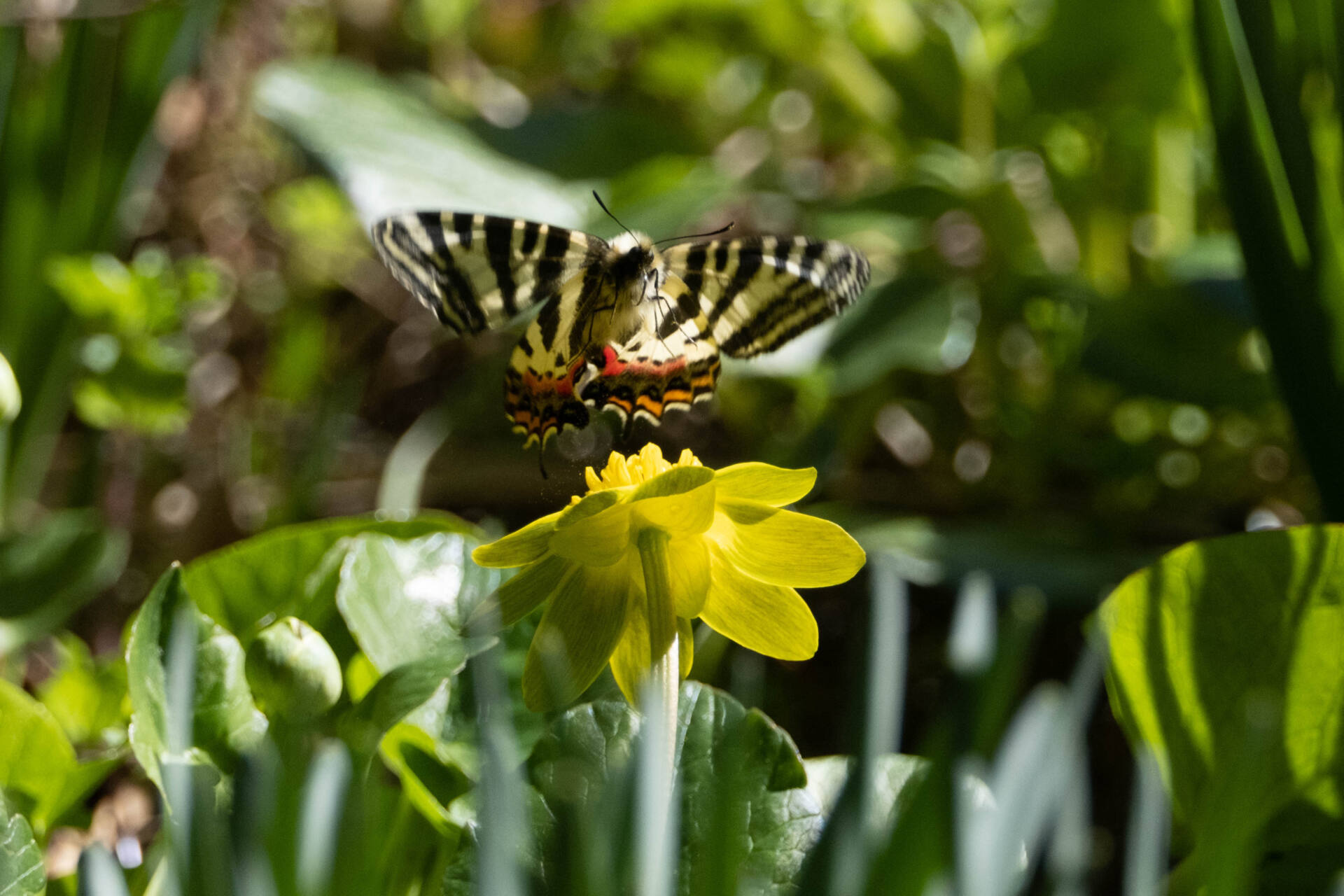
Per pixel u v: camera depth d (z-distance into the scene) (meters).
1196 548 0.65
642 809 0.58
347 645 0.67
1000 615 0.83
